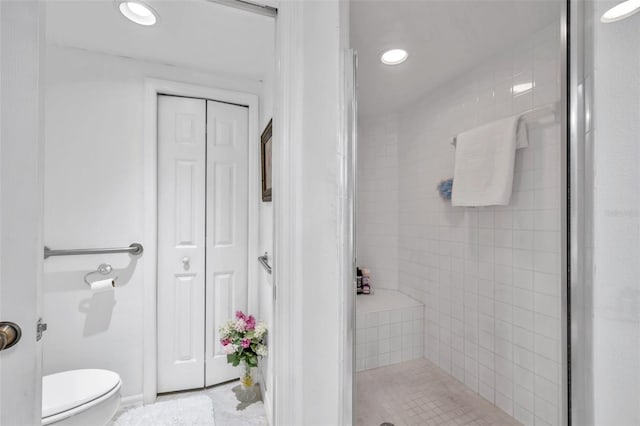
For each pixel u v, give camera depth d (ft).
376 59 3.74
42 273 2.16
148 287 5.43
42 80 2.14
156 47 5.04
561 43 2.31
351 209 2.91
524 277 2.91
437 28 3.37
